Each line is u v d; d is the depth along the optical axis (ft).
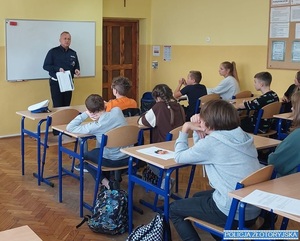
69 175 15.31
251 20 21.56
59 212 12.17
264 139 11.01
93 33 23.59
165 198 8.92
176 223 8.59
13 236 5.31
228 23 22.62
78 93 23.58
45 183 14.56
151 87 27.58
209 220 8.04
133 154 9.54
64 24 22.30
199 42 24.23
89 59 23.70
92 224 10.81
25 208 12.42
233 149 7.80
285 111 17.22
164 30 26.17
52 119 13.89
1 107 20.86
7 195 13.42
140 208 12.41
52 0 21.70
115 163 11.76
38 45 21.52
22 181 14.75
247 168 7.80
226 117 7.91
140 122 12.87
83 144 11.71
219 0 22.89
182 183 14.75
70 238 10.57
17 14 20.62
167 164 8.77
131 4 25.89
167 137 11.22
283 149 8.70
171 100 12.96
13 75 20.94
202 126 8.36
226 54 22.93
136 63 27.76
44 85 22.09
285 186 7.29
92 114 11.92
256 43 21.47
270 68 20.99
